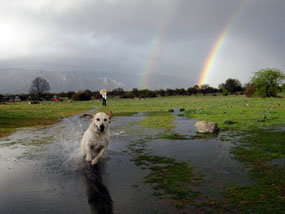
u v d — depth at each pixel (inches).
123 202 120.7
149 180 151.0
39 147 251.6
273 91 1411.2
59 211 113.5
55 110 793.6
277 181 144.7
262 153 205.8
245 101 1110.4
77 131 362.0
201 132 312.0
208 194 128.0
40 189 141.3
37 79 2445.9
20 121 485.7
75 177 160.6
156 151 223.0
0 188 144.3
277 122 383.6
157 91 2770.7
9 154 222.5
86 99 1955.0
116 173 166.1
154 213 108.6
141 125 396.5
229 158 195.3
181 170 169.5
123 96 2306.8
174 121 439.5
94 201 123.1
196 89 3011.8
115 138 288.4
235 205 115.0
